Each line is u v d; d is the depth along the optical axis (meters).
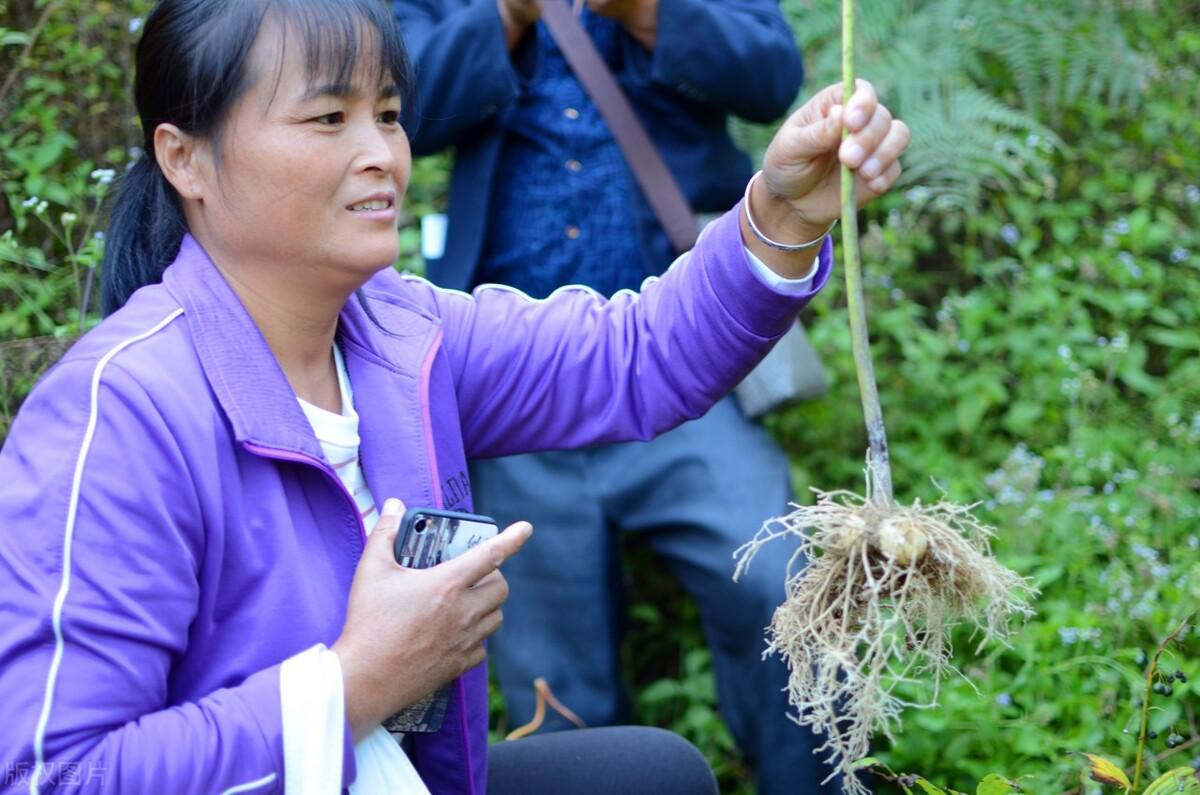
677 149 2.68
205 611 1.28
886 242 3.46
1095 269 3.40
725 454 2.59
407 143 1.38
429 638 1.27
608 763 1.70
